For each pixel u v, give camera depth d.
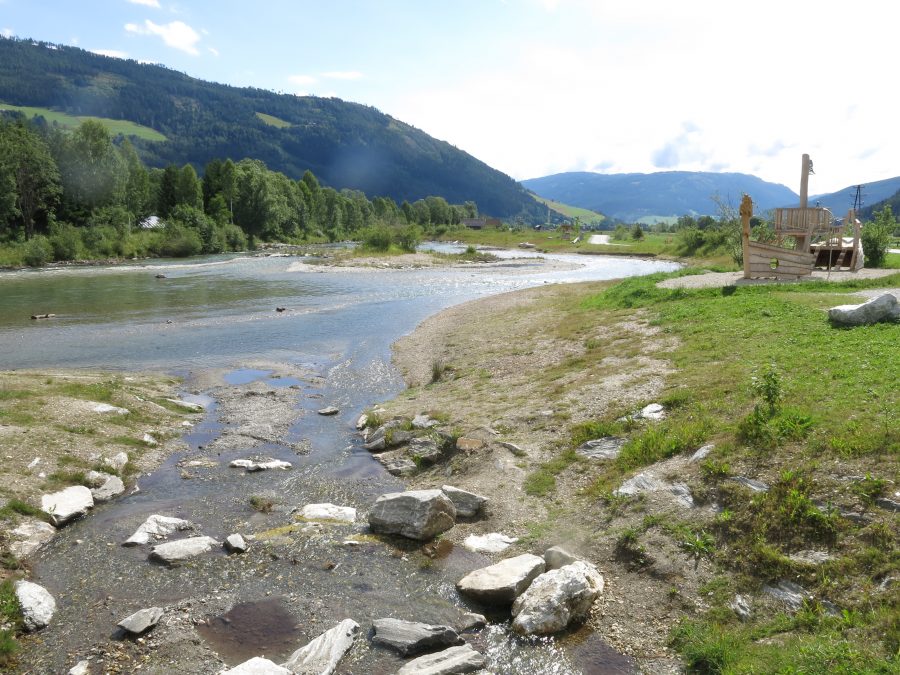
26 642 7.36
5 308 35.59
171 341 27.08
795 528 7.98
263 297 41.88
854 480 8.29
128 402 16.44
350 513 11.02
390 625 7.54
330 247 114.62
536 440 12.99
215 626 7.68
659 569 8.29
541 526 9.93
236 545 9.58
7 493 10.63
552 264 77.69
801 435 9.61
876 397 10.34
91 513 11.03
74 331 28.98
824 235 31.55
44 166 78.69
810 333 15.38
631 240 127.19
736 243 43.75
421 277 57.88
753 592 7.54
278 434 15.45
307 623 7.77
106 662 6.95
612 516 9.61
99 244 75.25
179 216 93.12
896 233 75.19
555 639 7.40
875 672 5.80
